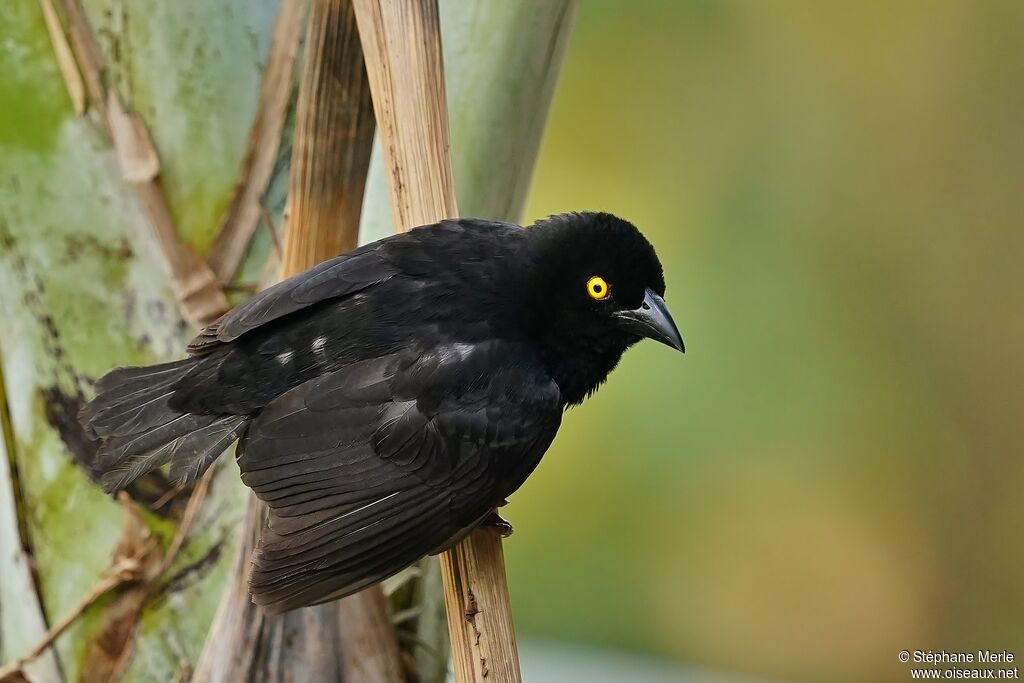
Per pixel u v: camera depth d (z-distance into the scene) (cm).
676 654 424
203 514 395
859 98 466
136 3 395
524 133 395
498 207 396
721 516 424
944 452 454
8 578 397
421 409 393
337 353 393
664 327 395
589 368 396
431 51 392
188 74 395
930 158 468
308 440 392
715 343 437
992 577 450
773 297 448
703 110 459
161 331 396
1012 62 462
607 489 424
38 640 396
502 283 394
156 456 393
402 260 394
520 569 424
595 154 459
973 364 458
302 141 392
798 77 465
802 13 460
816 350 445
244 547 393
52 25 395
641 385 425
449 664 395
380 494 392
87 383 396
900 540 448
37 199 396
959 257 467
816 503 437
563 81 459
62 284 396
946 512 454
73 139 395
